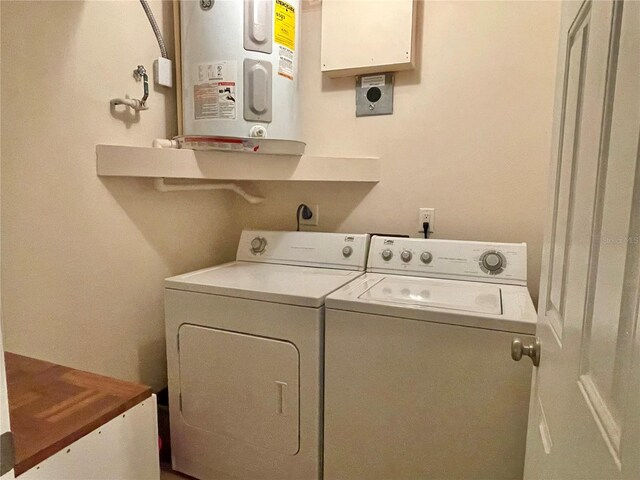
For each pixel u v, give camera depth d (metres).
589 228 0.58
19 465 0.85
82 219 1.58
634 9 0.46
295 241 2.10
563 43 0.88
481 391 1.33
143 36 1.78
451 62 1.91
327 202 2.21
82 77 1.54
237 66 1.63
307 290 1.58
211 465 1.74
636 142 0.42
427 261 1.83
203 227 2.19
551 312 0.85
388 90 2.02
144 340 1.88
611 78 0.53
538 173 1.81
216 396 1.68
